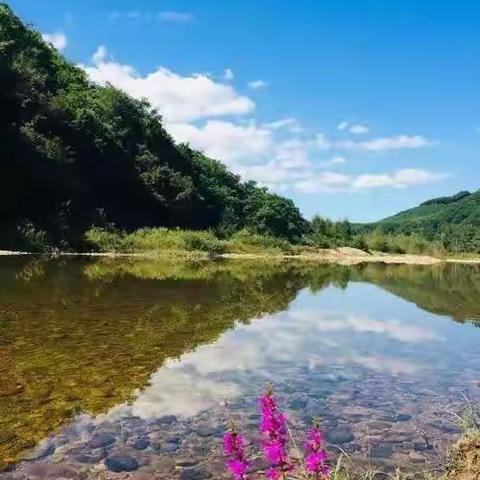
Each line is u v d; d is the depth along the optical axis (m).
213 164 80.44
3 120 45.53
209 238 56.16
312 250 64.75
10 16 55.62
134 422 6.33
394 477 4.98
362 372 8.87
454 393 7.77
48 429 6.07
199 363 9.10
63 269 26.47
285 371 8.79
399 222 156.75
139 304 15.48
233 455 4.22
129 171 57.56
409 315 15.76
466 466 5.18
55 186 47.50
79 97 56.12
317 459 4.21
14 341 10.22
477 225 129.62
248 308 16.00
